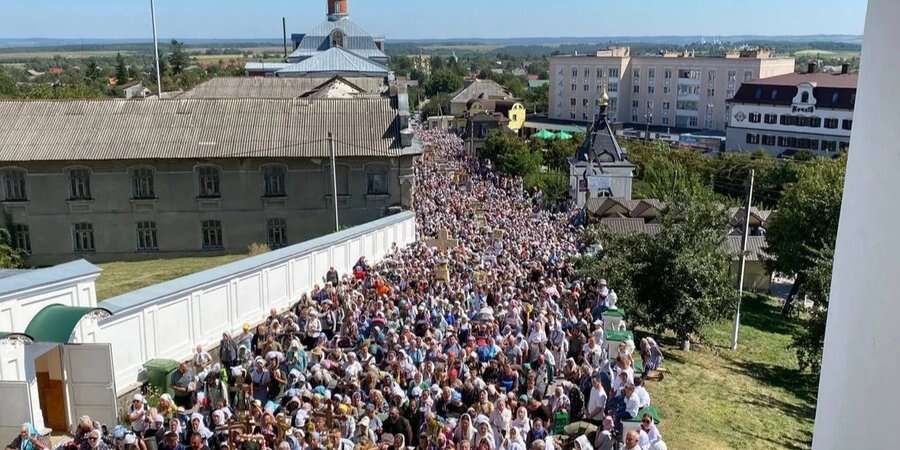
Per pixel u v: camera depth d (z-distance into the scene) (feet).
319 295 93.71
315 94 259.19
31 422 58.90
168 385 73.72
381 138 184.44
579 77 621.72
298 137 184.14
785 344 139.44
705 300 110.01
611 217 217.36
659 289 111.75
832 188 170.09
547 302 87.66
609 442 56.59
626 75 597.93
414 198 200.13
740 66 525.75
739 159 329.93
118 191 179.93
